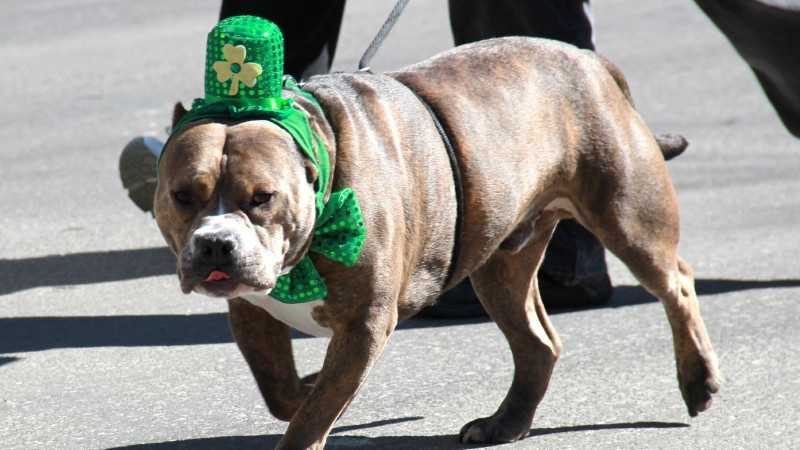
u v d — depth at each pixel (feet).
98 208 42.60
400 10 24.86
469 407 26.22
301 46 33.01
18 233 39.99
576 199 24.43
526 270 25.26
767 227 38.99
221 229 18.20
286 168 18.98
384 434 24.75
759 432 24.32
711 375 24.93
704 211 40.83
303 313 20.93
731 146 48.52
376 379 27.91
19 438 24.64
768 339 29.66
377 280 20.56
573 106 24.04
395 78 22.70
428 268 22.15
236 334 22.27
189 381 27.84
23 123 54.19
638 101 56.03
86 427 25.17
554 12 31.07
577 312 32.42
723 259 36.19
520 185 23.03
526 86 23.54
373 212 20.45
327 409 20.61
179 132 19.35
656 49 65.46
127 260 37.40
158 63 64.49
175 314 32.76
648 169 24.57
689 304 25.18
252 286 18.44
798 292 33.12
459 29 32.58
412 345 30.14
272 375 22.48
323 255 20.07
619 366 28.40
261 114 19.36
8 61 66.03
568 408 26.07
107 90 59.41
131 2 80.64
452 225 22.17
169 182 18.98
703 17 72.28
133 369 28.66
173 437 24.62
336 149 20.36
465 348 29.86
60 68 64.08
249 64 19.20
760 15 30.50
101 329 31.55
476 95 22.88
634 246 24.50
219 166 18.71
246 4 32.45
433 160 21.76
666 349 29.43
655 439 24.20
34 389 27.40
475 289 25.72
